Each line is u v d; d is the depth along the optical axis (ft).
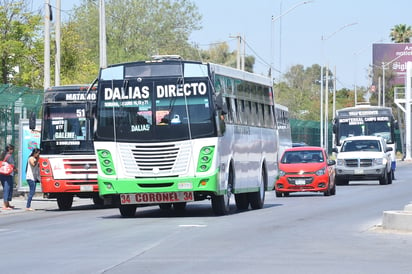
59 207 192.34
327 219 147.33
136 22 576.20
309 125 490.49
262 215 158.30
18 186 210.79
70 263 92.99
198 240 113.91
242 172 168.45
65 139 187.01
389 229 125.18
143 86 152.76
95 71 393.50
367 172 285.84
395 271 85.40
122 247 106.93
